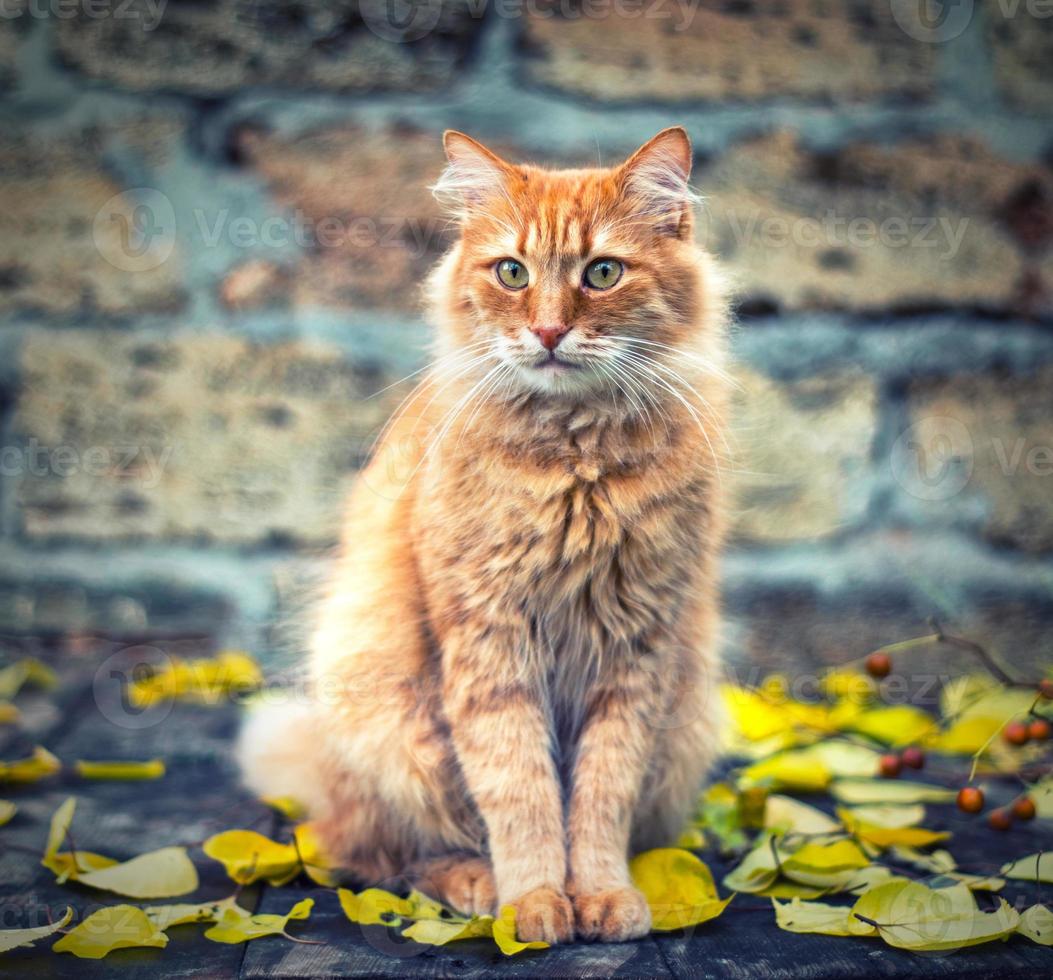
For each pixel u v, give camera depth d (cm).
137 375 281
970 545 285
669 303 185
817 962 150
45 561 282
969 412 284
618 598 175
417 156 278
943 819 205
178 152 277
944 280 283
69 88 274
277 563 284
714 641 195
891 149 281
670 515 174
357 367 283
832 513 285
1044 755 227
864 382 283
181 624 284
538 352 173
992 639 284
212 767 228
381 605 187
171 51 274
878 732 237
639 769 175
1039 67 281
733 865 186
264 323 281
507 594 171
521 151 277
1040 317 284
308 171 278
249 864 176
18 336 279
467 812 184
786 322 282
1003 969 148
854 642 284
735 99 279
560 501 171
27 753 233
